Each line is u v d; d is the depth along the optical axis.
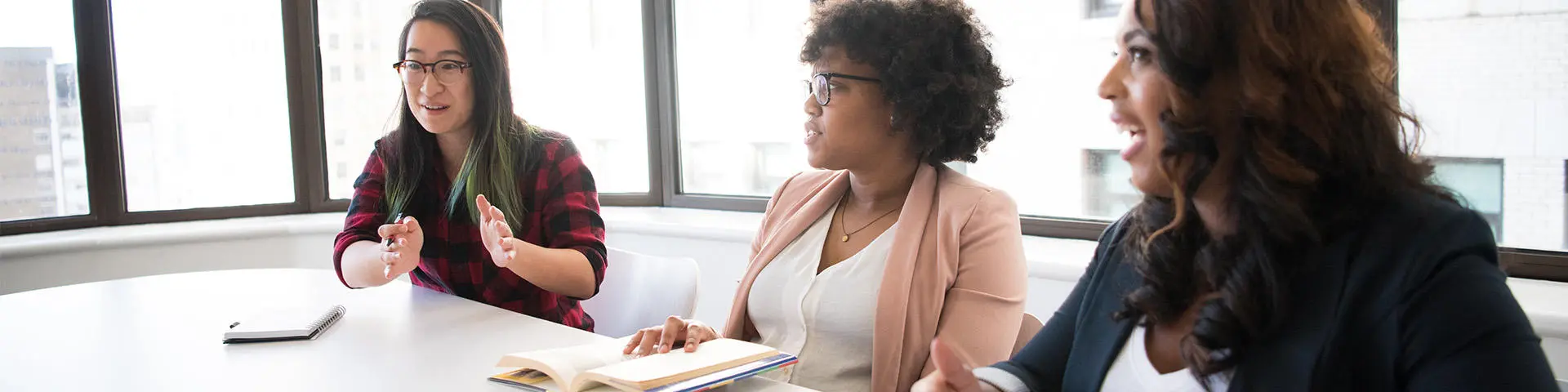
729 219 3.18
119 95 3.29
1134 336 1.04
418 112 1.95
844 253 1.61
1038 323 1.50
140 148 3.34
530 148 2.03
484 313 1.72
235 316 1.72
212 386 1.28
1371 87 0.83
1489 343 0.75
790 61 3.18
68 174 3.24
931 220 1.54
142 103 3.33
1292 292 0.87
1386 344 0.81
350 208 2.11
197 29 3.37
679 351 1.30
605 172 3.63
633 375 1.16
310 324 1.56
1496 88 2.01
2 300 1.88
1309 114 0.81
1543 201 2.00
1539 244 2.02
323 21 3.51
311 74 3.51
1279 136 0.82
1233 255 0.90
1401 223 0.83
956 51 1.58
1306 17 0.81
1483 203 2.08
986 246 1.49
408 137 2.03
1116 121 0.95
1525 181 2.02
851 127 1.56
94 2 3.20
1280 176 0.82
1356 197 0.84
